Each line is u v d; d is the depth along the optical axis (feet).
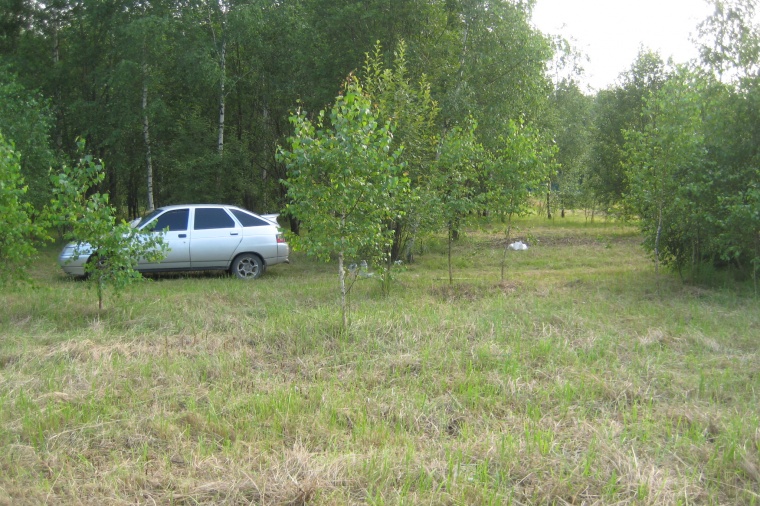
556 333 25.44
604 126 85.92
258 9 63.46
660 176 35.86
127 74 61.31
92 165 29.30
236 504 12.67
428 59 53.78
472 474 13.56
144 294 34.81
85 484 13.39
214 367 21.04
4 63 66.39
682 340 24.68
